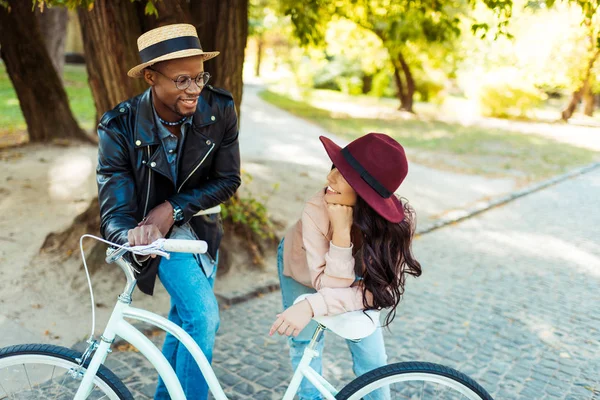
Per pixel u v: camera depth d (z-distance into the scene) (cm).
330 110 2134
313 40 645
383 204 174
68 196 616
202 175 226
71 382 237
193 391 219
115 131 207
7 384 231
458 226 683
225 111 223
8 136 1002
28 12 895
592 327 398
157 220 207
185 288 209
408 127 1744
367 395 202
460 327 388
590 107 2259
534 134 1709
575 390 309
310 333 227
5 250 451
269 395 293
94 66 459
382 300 184
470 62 2084
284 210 658
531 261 555
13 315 361
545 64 1948
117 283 412
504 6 426
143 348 186
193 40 195
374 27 1512
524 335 379
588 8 428
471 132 1689
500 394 303
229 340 354
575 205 825
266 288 439
